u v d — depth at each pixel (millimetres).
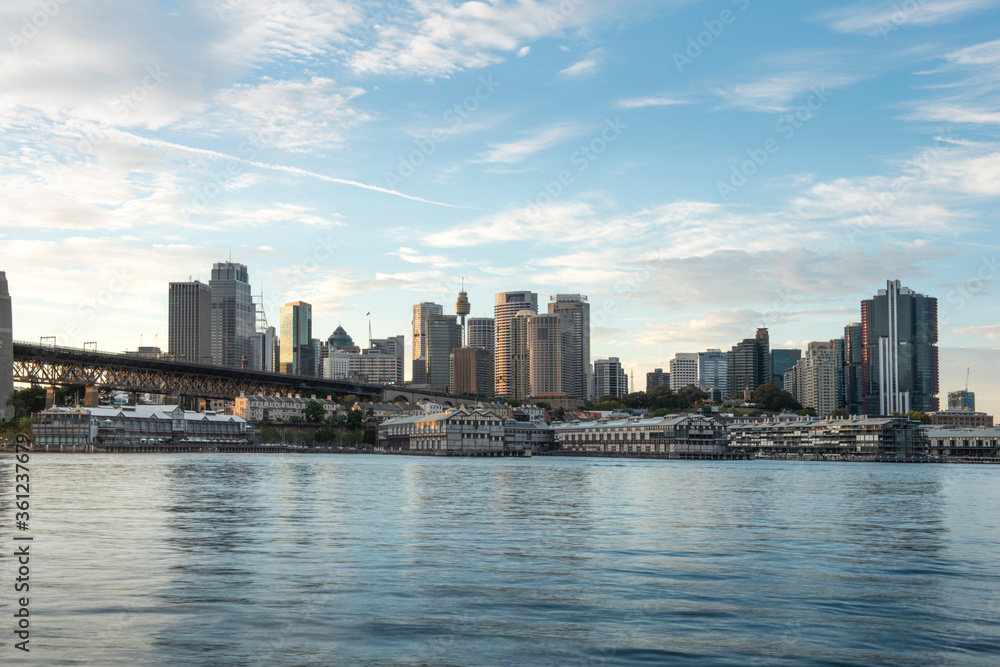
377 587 45250
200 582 45719
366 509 86000
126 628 36781
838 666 33250
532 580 47594
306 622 38188
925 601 43438
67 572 47906
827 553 58438
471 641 35812
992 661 34000
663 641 36062
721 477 165250
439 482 135125
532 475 164250
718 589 45750
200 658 33125
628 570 50875
